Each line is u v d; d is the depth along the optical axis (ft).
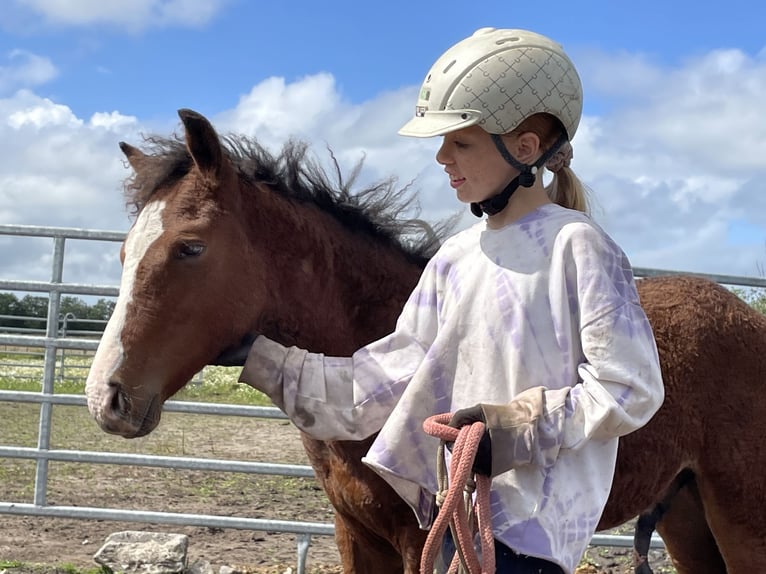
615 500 9.03
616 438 5.78
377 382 6.68
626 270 5.62
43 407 15.80
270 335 8.28
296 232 8.43
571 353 5.51
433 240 9.90
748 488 9.37
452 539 5.86
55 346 15.94
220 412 15.37
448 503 5.08
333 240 8.77
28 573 14.12
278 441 29.43
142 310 7.38
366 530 8.86
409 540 8.29
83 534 17.17
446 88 5.88
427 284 6.57
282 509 19.42
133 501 19.76
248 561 15.76
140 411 7.24
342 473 8.49
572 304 5.56
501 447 5.16
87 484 21.44
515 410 5.25
